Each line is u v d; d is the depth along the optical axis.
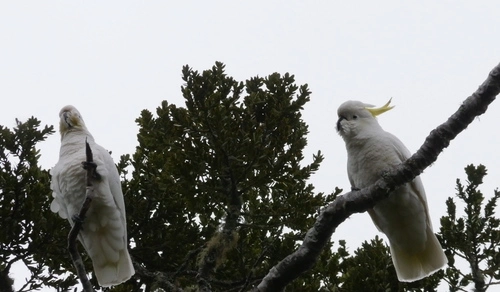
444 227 12.30
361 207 8.64
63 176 10.29
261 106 12.88
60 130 11.66
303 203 12.06
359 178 11.41
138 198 12.84
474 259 12.01
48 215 12.25
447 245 12.26
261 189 12.45
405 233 11.03
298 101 12.66
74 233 8.52
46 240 12.33
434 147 8.66
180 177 12.02
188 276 12.53
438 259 11.06
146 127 12.75
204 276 11.07
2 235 12.17
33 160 13.24
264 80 13.26
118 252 10.23
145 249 12.74
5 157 13.20
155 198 12.71
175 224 12.80
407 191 10.66
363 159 11.30
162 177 12.20
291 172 12.21
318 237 8.64
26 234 12.34
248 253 12.36
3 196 12.58
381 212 10.94
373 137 11.28
